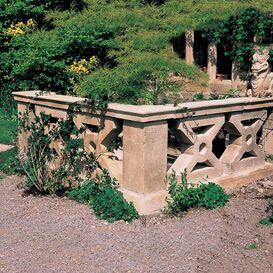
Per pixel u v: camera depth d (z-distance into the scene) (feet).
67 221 16.78
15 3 38.11
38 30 36.17
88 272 13.38
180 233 15.78
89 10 30.76
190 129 18.45
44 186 19.33
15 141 24.36
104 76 23.07
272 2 24.93
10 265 13.85
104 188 18.19
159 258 14.15
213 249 14.69
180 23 24.44
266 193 19.70
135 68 22.30
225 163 20.62
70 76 31.68
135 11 25.54
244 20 25.77
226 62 28.76
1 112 36.78
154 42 23.54
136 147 17.22
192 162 18.80
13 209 18.01
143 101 22.80
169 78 25.02
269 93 22.25
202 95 24.76
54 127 19.84
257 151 21.72
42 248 14.84
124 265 13.74
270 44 24.54
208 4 24.76
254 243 15.05
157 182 17.63
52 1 37.70
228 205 18.26
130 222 16.62
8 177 21.93
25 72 32.94
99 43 31.48
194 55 30.09
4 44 37.14
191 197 17.79
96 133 19.39
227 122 20.10
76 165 19.83
